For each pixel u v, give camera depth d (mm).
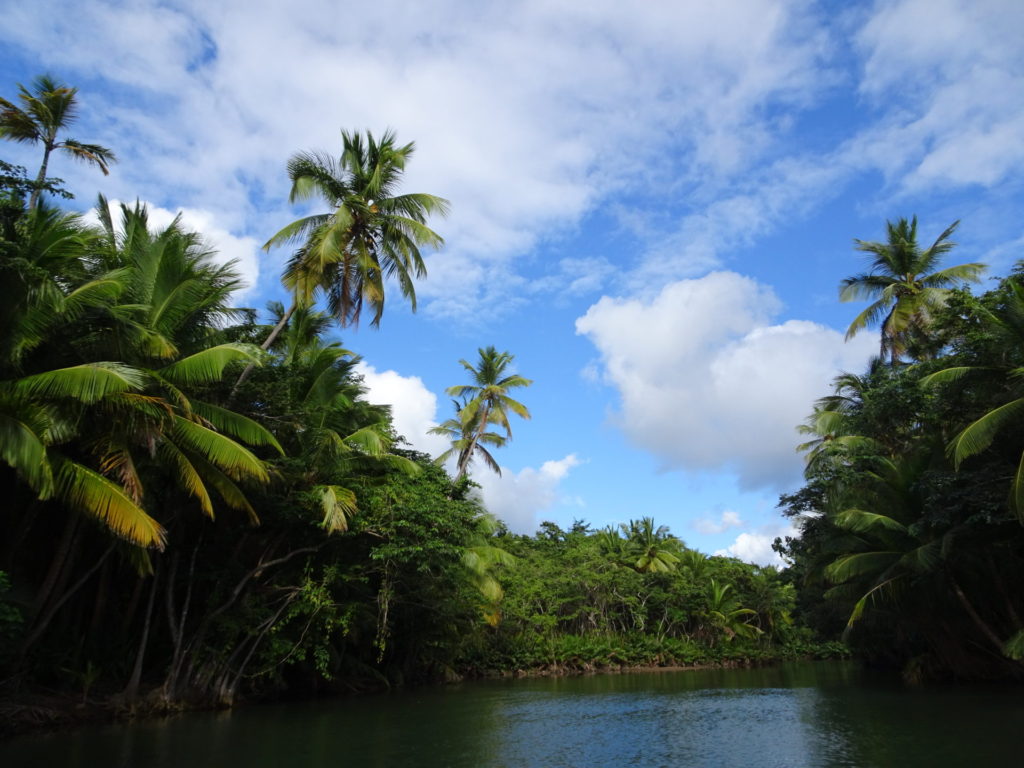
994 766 12445
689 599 60938
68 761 12578
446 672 38500
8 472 16125
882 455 28953
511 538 58750
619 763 13734
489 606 33156
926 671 31297
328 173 22922
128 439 14664
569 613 55219
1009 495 19188
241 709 21453
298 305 22312
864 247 32375
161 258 16375
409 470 23812
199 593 21797
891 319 30484
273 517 21031
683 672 51656
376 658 30922
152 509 18062
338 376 22938
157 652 20953
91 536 18500
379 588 26000
